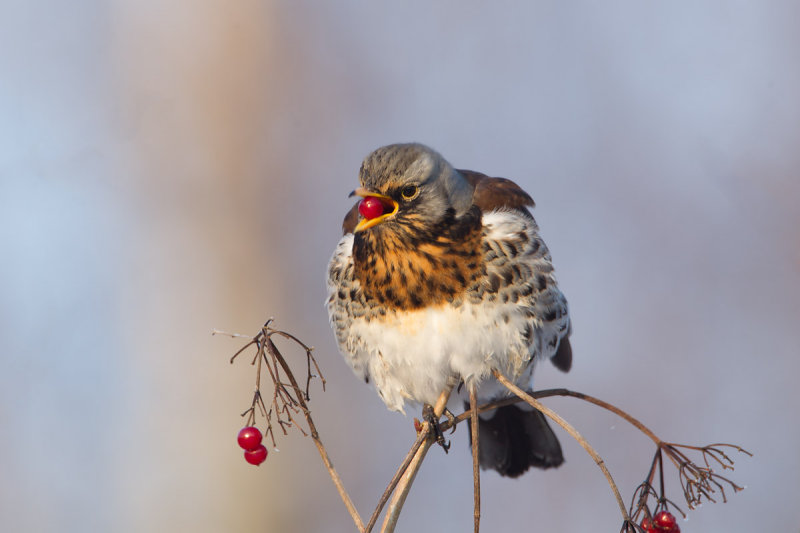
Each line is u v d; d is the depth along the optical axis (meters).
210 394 17.06
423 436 8.39
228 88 18.52
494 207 10.23
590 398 8.63
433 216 9.73
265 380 17.20
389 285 9.88
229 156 18.30
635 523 7.73
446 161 10.11
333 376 17.75
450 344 9.82
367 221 9.68
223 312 17.62
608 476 7.67
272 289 17.91
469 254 9.82
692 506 8.30
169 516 16.50
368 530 7.42
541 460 12.23
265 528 16.70
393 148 9.91
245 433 7.88
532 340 10.10
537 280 10.06
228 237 17.95
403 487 8.05
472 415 8.31
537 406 8.01
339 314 10.38
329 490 17.12
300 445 17.19
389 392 10.33
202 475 16.70
